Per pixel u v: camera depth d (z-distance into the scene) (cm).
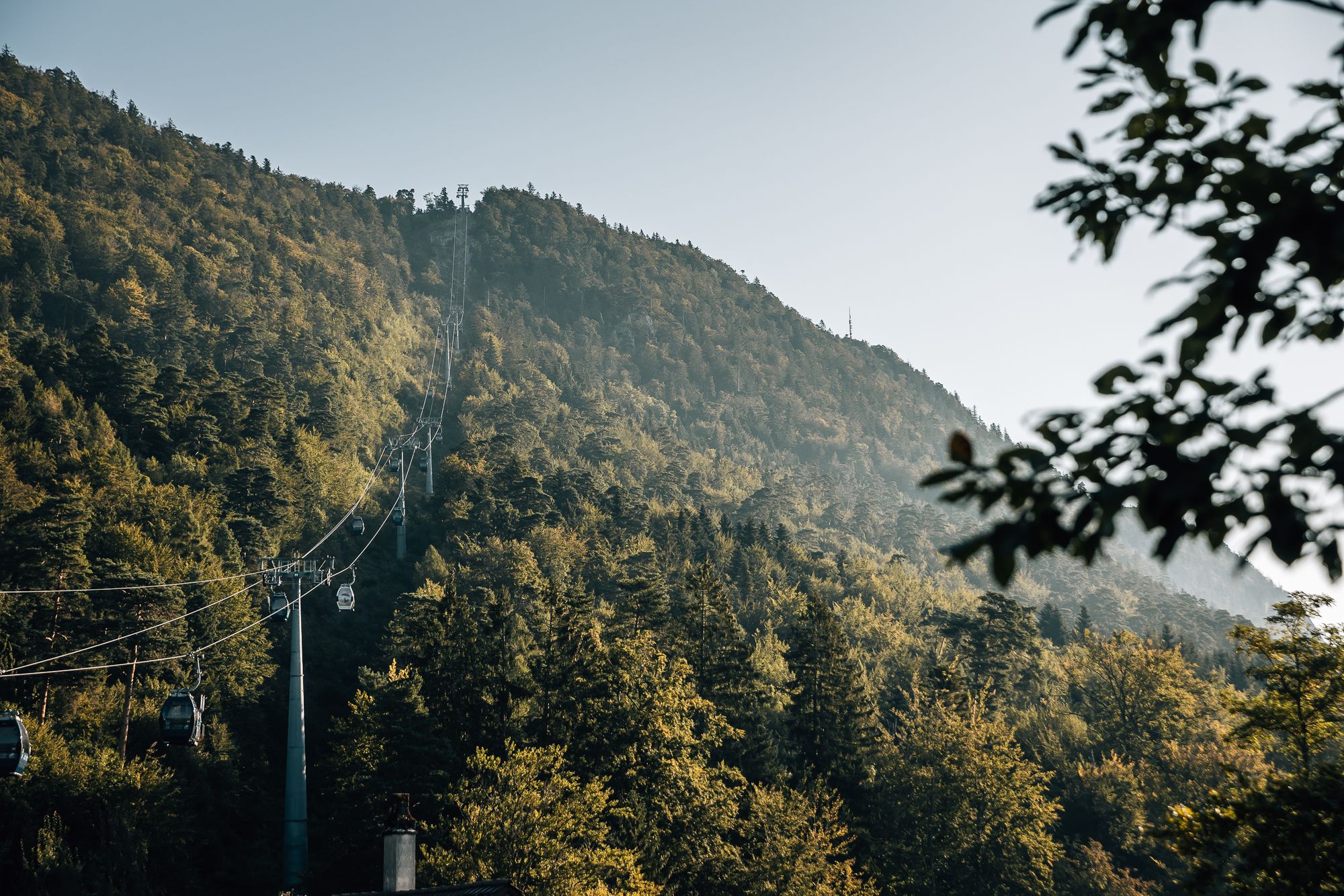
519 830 4303
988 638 10400
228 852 6131
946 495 420
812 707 7575
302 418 16450
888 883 6419
